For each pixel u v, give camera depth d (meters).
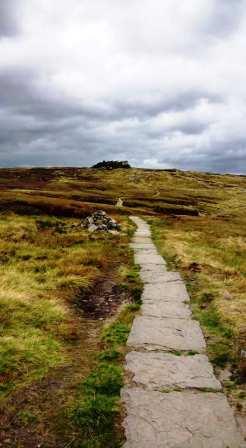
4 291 12.70
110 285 15.82
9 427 6.55
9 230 28.00
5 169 176.75
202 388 7.80
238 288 14.57
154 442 6.27
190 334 10.49
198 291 14.57
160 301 13.45
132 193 109.69
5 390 7.52
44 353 8.98
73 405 7.11
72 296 13.67
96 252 21.77
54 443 6.24
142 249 24.34
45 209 43.50
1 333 9.77
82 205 50.66
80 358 9.06
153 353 9.30
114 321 11.43
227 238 30.50
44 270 17.31
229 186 166.00
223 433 6.50
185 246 24.84
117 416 6.88
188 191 139.00
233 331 10.44
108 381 7.90
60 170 188.50
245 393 7.64
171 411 7.03
